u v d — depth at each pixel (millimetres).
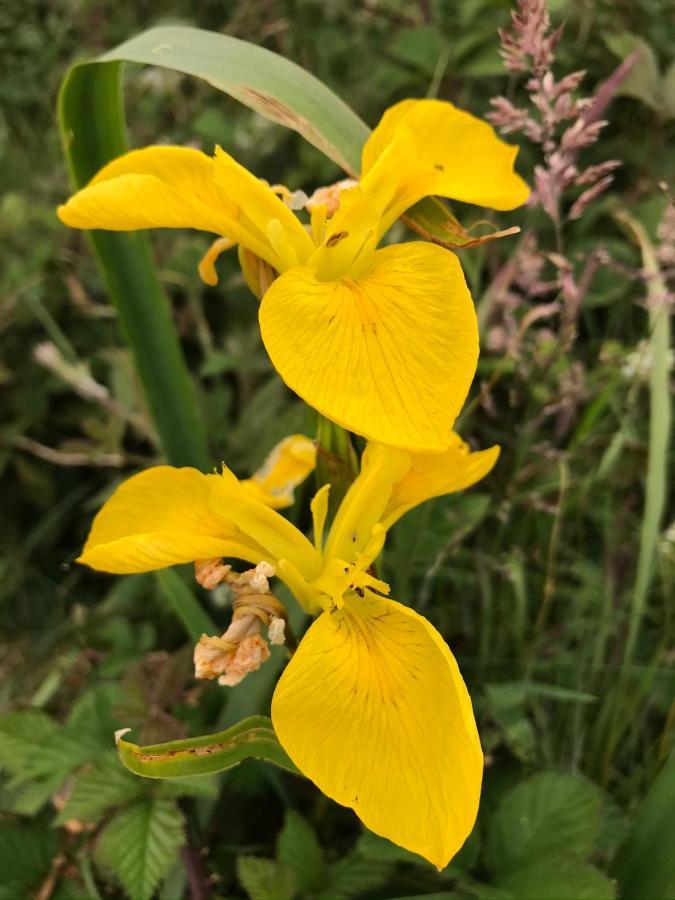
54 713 242
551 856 174
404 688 141
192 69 185
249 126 344
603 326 327
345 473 176
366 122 334
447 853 129
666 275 245
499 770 219
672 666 241
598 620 251
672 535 242
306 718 136
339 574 159
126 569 157
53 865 198
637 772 221
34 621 316
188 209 154
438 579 264
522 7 214
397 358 133
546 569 266
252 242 164
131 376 301
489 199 177
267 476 192
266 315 136
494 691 215
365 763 134
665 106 281
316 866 186
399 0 365
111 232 231
